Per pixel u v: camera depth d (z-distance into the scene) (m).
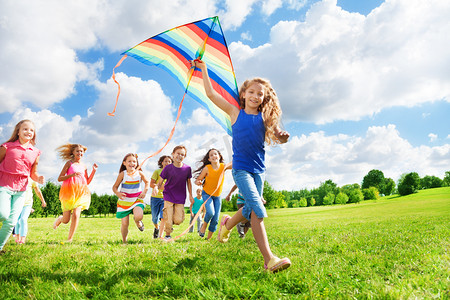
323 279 2.55
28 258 3.66
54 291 2.28
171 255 3.79
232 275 2.67
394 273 2.71
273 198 54.50
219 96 3.29
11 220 4.23
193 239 6.44
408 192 92.19
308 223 12.75
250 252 3.97
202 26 3.28
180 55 3.39
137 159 6.13
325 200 102.38
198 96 3.54
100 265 3.20
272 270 2.64
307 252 4.10
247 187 2.97
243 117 3.23
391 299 1.97
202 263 3.25
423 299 1.98
